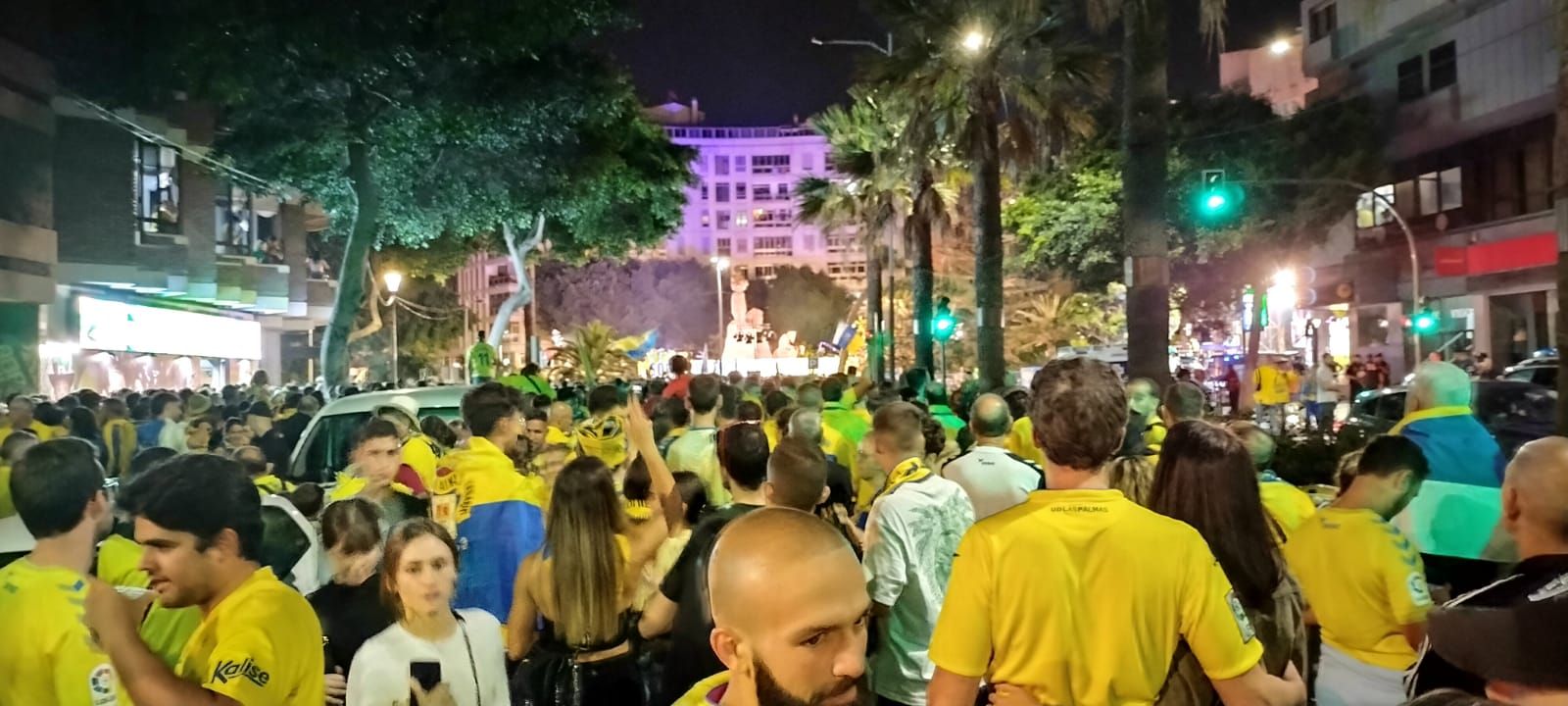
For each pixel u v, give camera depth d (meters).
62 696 3.04
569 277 89.06
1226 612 3.08
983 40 19.69
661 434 9.25
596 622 4.92
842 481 6.55
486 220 24.05
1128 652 3.01
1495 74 33.06
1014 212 42.53
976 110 20.03
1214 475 3.56
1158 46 13.14
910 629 4.95
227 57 16.94
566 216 28.45
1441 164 36.12
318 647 3.18
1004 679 3.12
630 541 5.34
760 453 5.16
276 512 4.92
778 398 11.25
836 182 34.41
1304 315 43.88
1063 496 3.15
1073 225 40.25
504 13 17.64
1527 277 31.89
